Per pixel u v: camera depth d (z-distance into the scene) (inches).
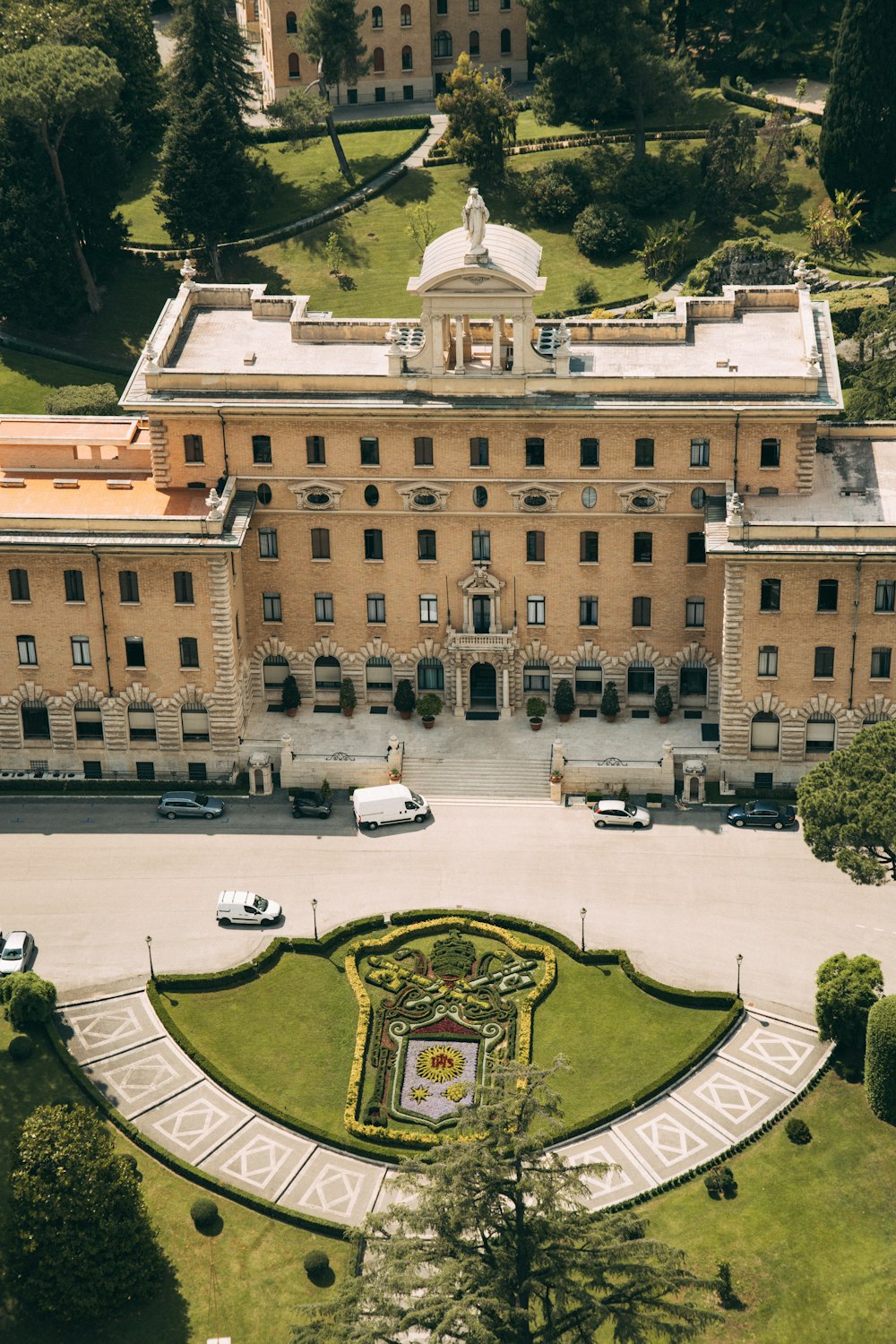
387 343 5989.2
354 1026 4990.2
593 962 5147.6
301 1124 4687.5
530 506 5797.2
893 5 7687.0
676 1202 4485.7
